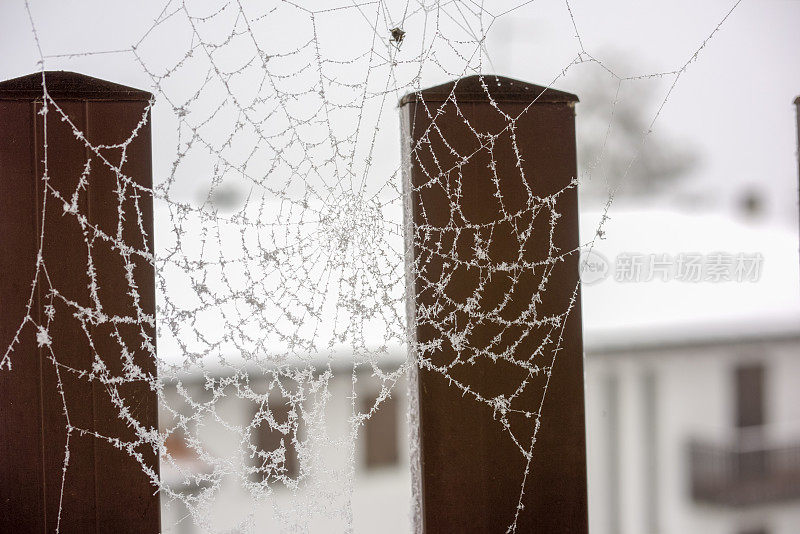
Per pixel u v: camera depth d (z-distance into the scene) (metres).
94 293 1.00
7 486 0.99
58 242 1.00
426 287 1.03
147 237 1.01
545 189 1.04
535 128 1.04
